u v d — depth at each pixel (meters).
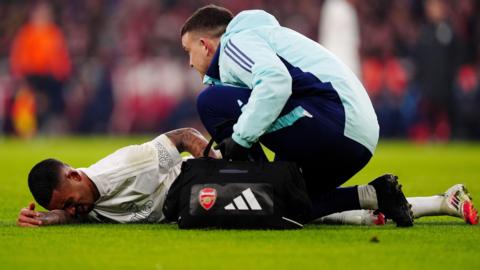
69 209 17.14
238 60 16.31
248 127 15.94
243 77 16.33
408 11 69.19
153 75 70.69
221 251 14.08
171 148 17.61
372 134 16.88
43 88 67.00
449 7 65.00
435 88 57.66
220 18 17.70
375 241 15.00
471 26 64.19
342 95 16.58
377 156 45.31
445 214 17.59
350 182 28.97
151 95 70.81
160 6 72.06
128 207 17.39
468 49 63.44
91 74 71.12
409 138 66.62
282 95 15.92
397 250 14.23
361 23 68.06
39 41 65.56
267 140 16.83
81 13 72.69
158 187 17.44
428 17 60.41
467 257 13.70
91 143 58.91
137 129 71.31
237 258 13.53
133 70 70.75
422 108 65.69
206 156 16.66
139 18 71.62
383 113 66.44
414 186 27.53
